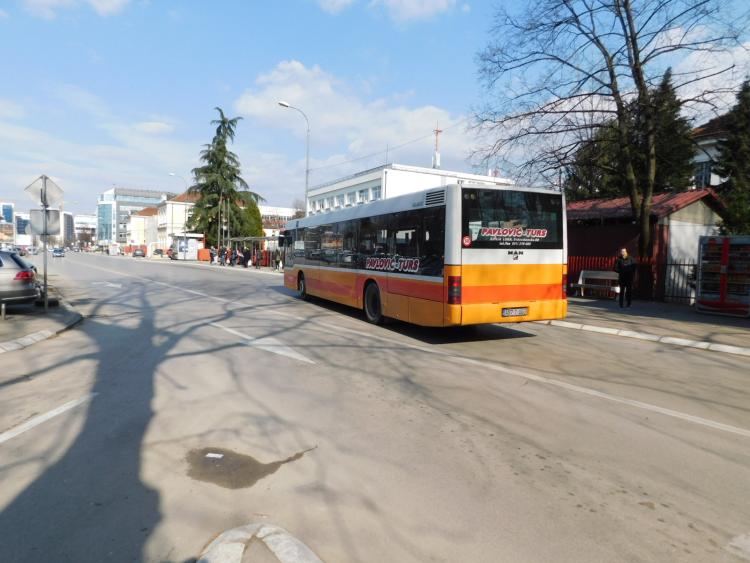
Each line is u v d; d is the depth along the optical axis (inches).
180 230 3329.2
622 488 143.0
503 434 183.0
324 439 175.3
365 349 331.3
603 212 738.8
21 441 172.1
